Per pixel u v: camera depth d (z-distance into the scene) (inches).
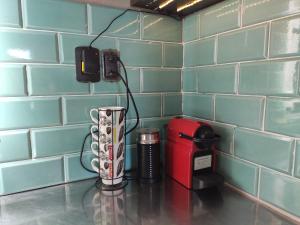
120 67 35.3
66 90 31.9
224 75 31.9
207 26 34.4
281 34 24.2
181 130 32.3
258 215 25.9
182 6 34.4
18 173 30.0
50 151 31.7
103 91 34.5
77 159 33.5
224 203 28.4
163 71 38.9
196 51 37.1
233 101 30.7
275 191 25.9
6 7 27.7
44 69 30.3
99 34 33.3
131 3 34.2
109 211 26.8
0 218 25.4
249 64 28.1
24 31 28.8
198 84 37.1
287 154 24.4
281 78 24.5
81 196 30.1
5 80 28.4
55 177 32.4
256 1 26.7
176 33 39.3
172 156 34.1
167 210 27.0
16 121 29.4
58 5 30.4
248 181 29.1
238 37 29.3
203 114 36.4
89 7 32.3
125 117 34.1
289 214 24.6
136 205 28.1
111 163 31.4
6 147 29.1
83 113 33.3
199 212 26.6
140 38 36.3
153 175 33.4
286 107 24.2
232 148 31.2
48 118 31.2
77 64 32.2
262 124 26.9
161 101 39.3
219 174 31.8
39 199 29.3
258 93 27.2
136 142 36.8
